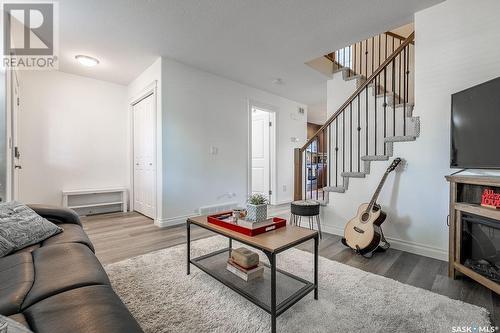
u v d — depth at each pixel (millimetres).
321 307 1500
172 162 3430
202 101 3764
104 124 4254
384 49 3971
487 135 1718
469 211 1733
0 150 2193
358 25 2547
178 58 3340
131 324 746
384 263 2176
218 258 2076
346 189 2961
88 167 4105
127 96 4480
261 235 1568
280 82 4273
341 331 1293
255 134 5480
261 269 1731
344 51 4082
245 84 4414
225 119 4102
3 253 1327
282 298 1479
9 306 832
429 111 2307
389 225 2590
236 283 1644
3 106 2199
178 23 2484
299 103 5723
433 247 2307
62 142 3867
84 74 3930
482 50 2033
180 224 3465
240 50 3105
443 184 2246
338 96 3770
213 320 1384
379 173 2686
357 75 3525
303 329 1311
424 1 2178
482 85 1761
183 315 1425
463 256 1848
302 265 2086
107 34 2688
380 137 3215
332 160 3689
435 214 2293
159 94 3322
